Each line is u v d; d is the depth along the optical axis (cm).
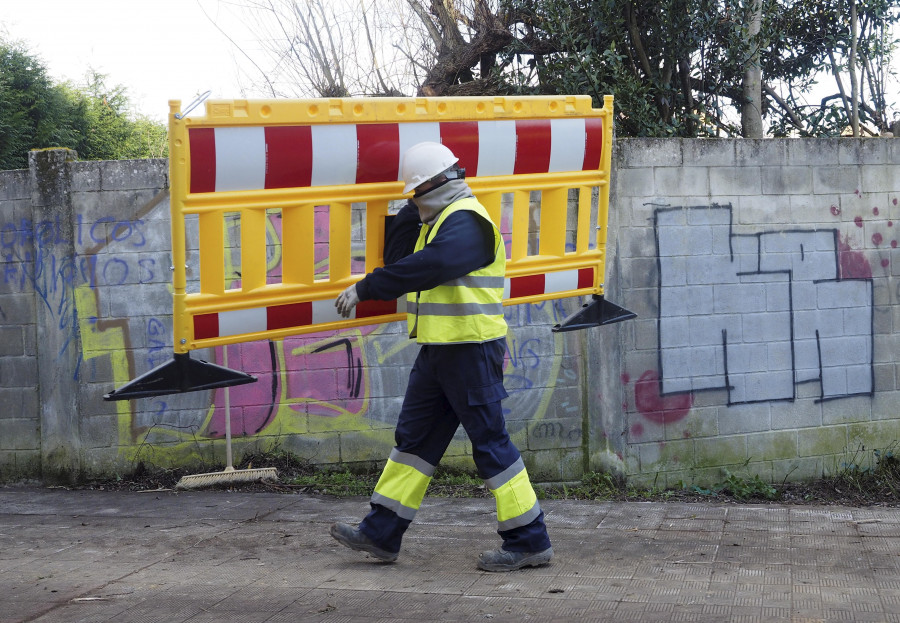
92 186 621
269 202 365
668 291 636
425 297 392
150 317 627
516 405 639
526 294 431
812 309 660
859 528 484
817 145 657
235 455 634
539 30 870
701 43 816
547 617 335
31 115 2189
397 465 415
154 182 623
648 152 629
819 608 340
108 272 623
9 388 633
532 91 864
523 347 639
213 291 362
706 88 845
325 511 548
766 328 654
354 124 373
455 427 418
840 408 667
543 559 407
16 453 634
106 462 629
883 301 673
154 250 625
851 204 666
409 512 414
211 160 346
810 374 661
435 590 376
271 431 636
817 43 878
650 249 632
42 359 627
